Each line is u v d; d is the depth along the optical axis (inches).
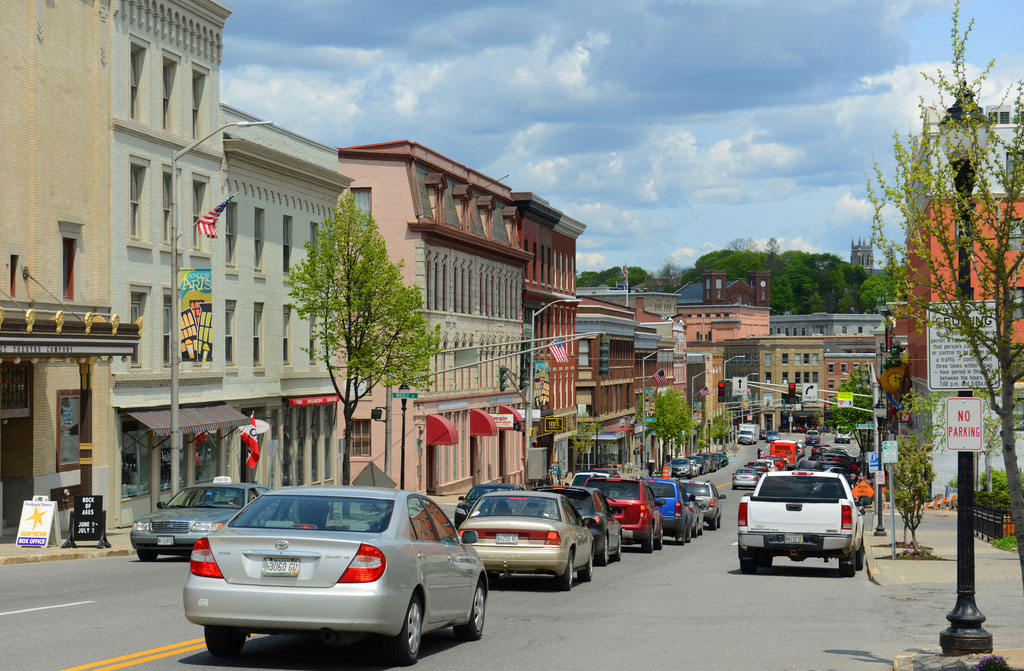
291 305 2650.1
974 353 752.3
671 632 901.2
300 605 663.8
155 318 2295.8
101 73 2132.1
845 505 1473.9
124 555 1642.5
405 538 716.7
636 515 1929.1
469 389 4060.0
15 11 1899.6
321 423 3075.8
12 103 1892.2
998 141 784.9
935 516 3371.1
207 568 679.1
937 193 788.6
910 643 856.3
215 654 715.4
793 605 1123.3
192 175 2425.0
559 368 5255.9
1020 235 775.7
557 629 909.2
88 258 2090.3
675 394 6899.6
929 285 781.9
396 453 3457.2
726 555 1925.4
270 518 716.7
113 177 2164.1
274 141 2807.6
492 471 4382.4
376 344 2647.6
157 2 2299.5
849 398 3983.8
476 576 827.4
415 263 3550.7
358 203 3565.5
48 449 1964.8
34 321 1651.1
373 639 813.9
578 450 5388.8
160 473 2306.8
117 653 719.7
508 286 4522.6
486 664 729.0
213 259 2498.8
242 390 2620.6
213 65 2522.1
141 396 2225.6
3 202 1867.6
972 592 773.3
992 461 3673.7
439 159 3905.0
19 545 1593.3
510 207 4554.6
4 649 727.1
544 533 1206.3
